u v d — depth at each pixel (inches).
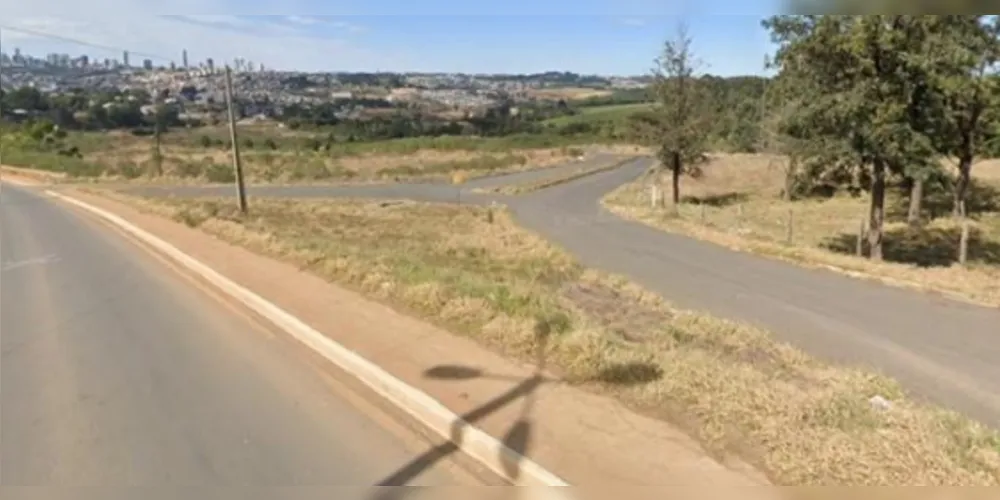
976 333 309.1
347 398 215.3
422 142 2532.0
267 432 189.6
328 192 1315.2
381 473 164.7
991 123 768.9
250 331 300.2
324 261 417.1
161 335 295.7
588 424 176.4
